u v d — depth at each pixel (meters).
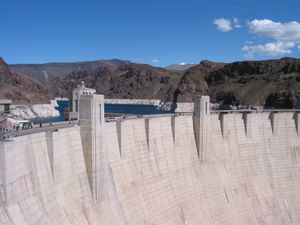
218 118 58.72
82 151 35.12
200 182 51.66
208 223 48.66
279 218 58.22
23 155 27.11
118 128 40.47
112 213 36.19
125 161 41.22
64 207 30.80
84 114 34.88
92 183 35.06
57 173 30.89
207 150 54.00
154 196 43.31
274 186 60.91
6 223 23.58
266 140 63.28
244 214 55.03
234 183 56.97
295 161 64.31
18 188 25.62
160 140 47.66
